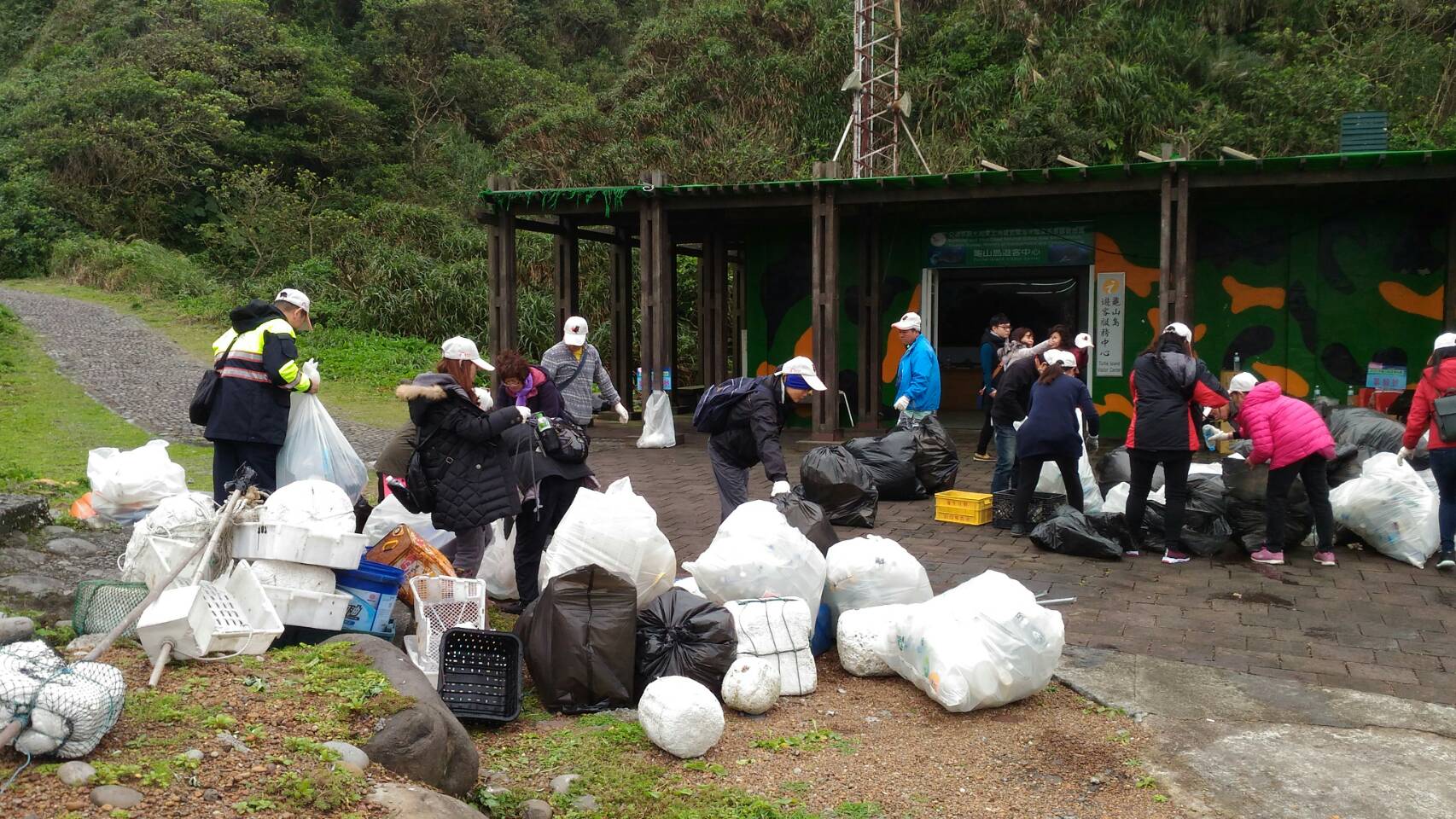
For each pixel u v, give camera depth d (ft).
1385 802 11.71
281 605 13.51
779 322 49.65
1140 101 76.84
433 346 69.51
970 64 88.94
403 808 9.38
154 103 111.96
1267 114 75.36
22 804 8.62
